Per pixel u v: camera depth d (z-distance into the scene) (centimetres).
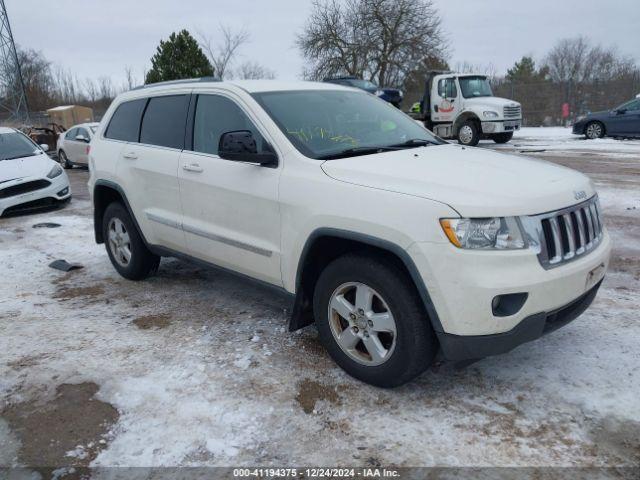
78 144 1586
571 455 272
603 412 304
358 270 321
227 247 412
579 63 5222
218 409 321
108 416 319
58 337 429
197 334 424
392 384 324
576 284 305
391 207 301
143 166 488
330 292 343
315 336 414
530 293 284
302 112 404
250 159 367
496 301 282
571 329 404
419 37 3500
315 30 3678
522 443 282
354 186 323
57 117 3378
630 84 2745
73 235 780
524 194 297
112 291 533
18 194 929
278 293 386
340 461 275
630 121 1869
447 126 1917
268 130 381
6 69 3234
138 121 515
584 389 326
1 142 1039
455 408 314
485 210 283
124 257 555
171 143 470
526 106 2923
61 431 307
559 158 1423
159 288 536
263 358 381
